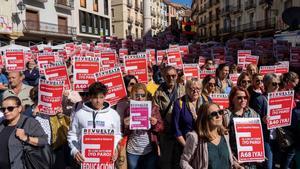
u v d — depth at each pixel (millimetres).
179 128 4570
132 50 24062
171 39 36812
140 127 4559
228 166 3555
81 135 3971
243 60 10680
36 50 17188
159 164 5094
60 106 4785
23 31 31562
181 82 5930
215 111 3461
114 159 3973
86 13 42969
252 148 3918
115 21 58625
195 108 4555
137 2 64125
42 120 4668
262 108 4863
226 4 55062
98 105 4105
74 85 6117
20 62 10445
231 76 7469
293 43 14664
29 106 5098
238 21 51000
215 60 13172
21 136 3783
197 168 3521
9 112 3812
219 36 56844
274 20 37875
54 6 36656
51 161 4148
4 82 8617
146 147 4613
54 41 36969
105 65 10625
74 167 4500
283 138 4855
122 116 4918
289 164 5047
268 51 15422
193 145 3527
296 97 5633
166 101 5242
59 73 6355
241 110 4336
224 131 3584
